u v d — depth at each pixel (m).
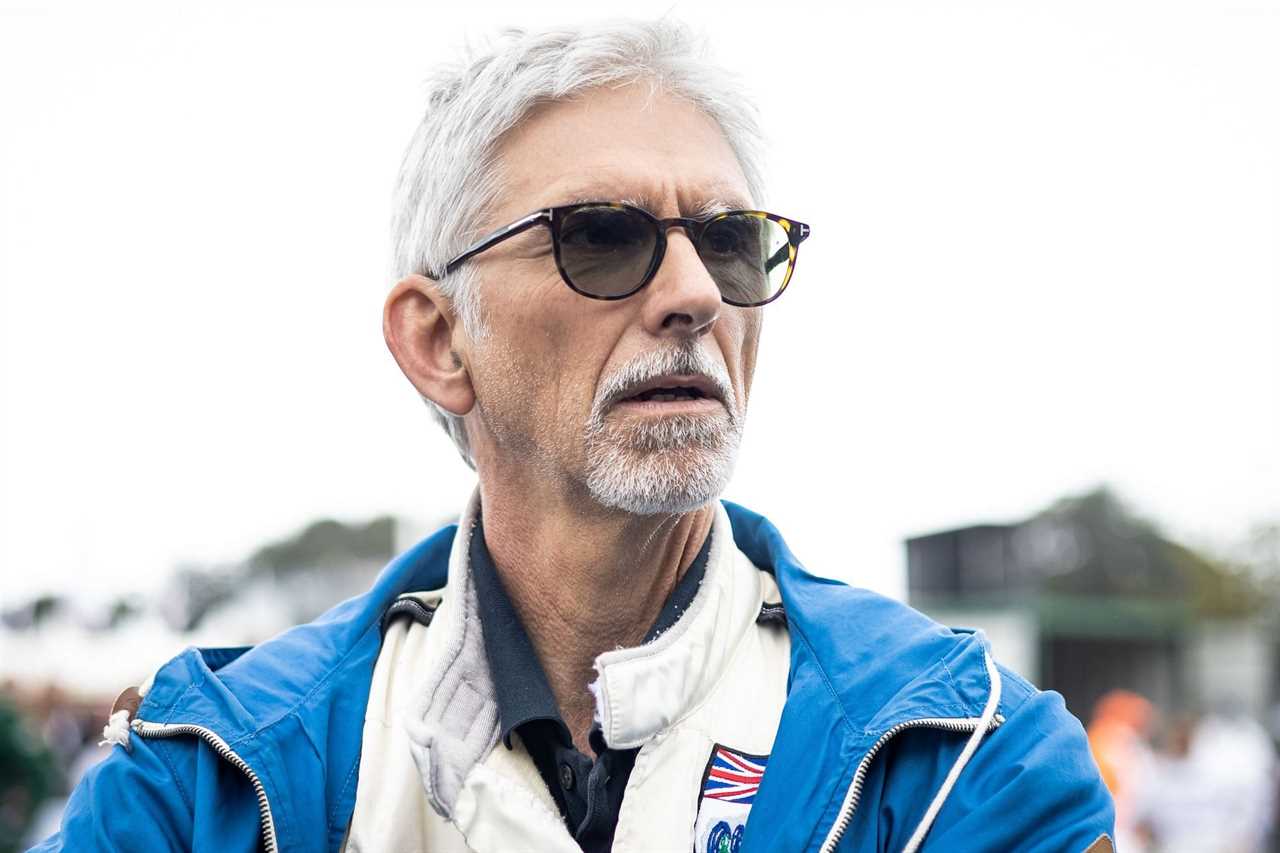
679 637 1.62
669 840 1.52
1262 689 19.86
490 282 1.66
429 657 1.74
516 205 1.66
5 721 6.01
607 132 1.65
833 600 1.72
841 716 1.54
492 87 1.68
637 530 1.63
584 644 1.73
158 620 11.81
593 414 1.58
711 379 1.58
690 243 1.61
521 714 1.63
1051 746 1.49
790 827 1.48
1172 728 8.95
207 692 1.61
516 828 1.55
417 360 1.80
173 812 1.54
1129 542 33.84
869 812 1.50
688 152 1.66
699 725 1.60
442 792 1.58
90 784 1.59
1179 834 8.67
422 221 1.79
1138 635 19.19
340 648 1.75
